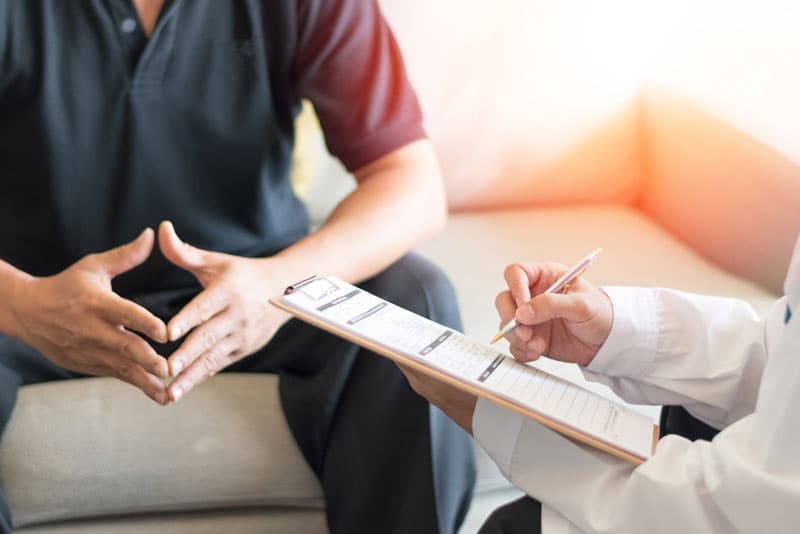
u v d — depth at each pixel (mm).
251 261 1117
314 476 1231
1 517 1107
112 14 1190
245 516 1227
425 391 909
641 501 744
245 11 1243
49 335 1083
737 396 943
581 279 969
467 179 1793
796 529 670
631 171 1873
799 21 1646
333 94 1327
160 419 1202
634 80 1810
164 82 1236
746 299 1509
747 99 1658
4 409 1170
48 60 1191
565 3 1732
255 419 1229
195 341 1033
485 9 1708
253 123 1296
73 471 1160
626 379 966
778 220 1507
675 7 1777
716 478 712
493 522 908
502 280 1529
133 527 1196
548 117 1784
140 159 1256
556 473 822
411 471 1192
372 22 1345
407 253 1333
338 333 812
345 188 1720
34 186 1261
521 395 794
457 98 1741
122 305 1016
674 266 1609
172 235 1065
